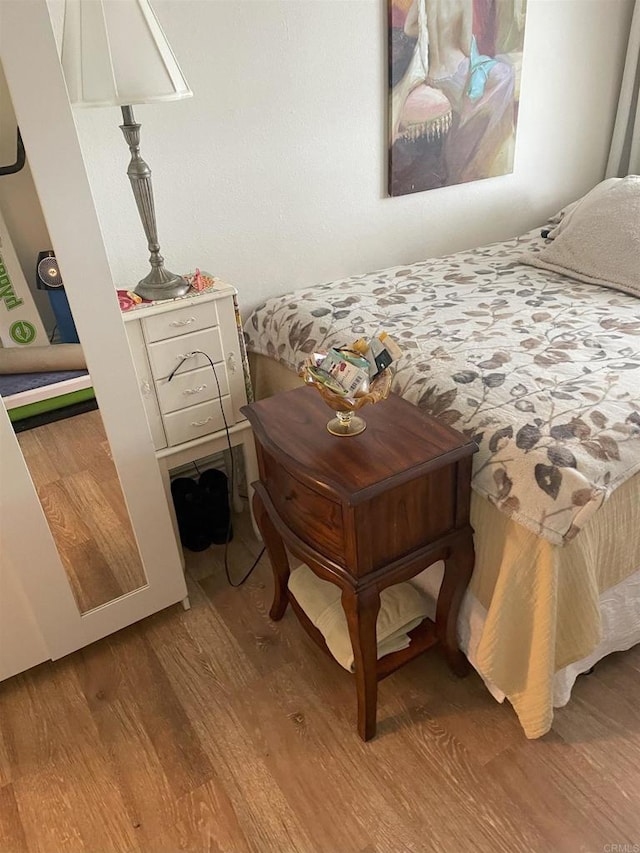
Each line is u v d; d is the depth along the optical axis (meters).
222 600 1.79
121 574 1.61
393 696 1.49
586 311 1.71
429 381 1.43
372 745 1.38
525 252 2.26
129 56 1.29
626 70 2.58
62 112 1.12
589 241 1.94
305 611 1.53
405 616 1.44
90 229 1.22
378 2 1.91
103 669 1.60
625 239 1.86
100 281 1.27
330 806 1.27
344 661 1.38
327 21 1.85
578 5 2.36
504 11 2.14
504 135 2.37
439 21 2.02
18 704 1.52
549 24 2.32
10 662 1.52
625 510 1.26
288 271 2.11
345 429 1.27
